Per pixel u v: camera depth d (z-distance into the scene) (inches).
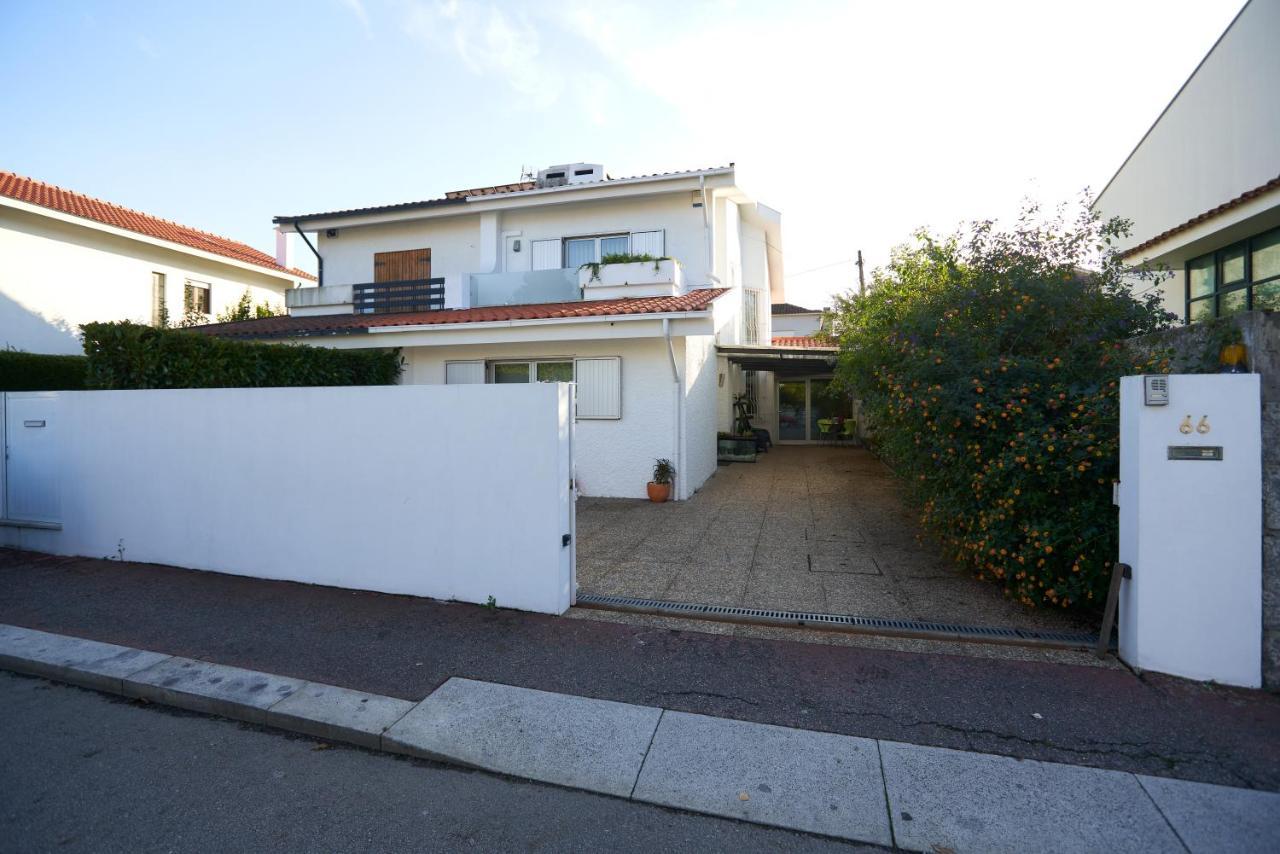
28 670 181.9
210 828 115.3
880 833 112.3
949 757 132.6
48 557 291.7
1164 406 163.8
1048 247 275.4
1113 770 127.8
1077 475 186.9
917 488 262.5
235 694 161.2
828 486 462.0
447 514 229.0
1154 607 165.9
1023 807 117.5
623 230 545.3
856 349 405.1
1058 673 168.2
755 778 127.4
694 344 447.5
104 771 134.1
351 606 224.7
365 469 240.5
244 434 259.9
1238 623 160.2
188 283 682.2
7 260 525.7
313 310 564.7
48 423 298.2
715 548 294.0
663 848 110.1
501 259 569.9
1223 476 160.6
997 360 222.1
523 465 217.9
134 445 280.4
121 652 187.0
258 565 258.8
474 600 225.9
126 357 305.1
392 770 134.8
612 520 354.0
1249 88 409.1
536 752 137.2
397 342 436.1
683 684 165.8
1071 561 191.0
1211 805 117.5
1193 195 468.1
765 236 721.0
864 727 144.5
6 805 121.9
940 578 246.4
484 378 455.2
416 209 576.4
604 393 427.5
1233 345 168.4
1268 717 146.6
